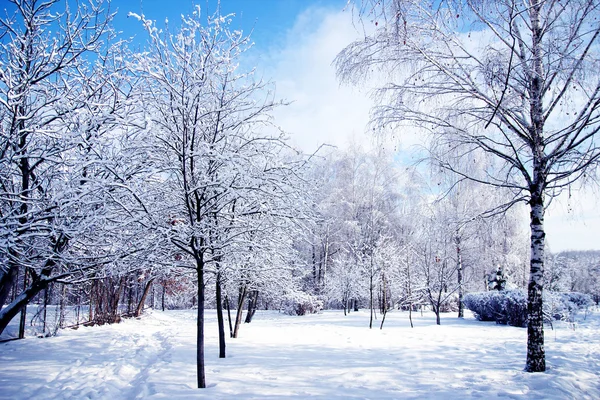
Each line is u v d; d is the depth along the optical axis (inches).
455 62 280.4
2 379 285.1
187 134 246.5
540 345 271.6
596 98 250.1
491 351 375.9
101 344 472.7
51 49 280.1
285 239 350.0
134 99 253.9
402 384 247.4
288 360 335.0
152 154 264.7
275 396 215.5
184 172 240.5
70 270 270.2
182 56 244.7
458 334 527.2
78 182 251.0
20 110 261.3
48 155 246.5
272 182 270.7
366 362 325.1
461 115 302.7
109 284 788.0
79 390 258.2
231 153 247.3
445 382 251.4
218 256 305.3
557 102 267.3
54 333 564.7
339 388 236.7
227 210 316.2
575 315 780.0
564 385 223.0
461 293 912.3
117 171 242.4
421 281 764.0
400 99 292.7
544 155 280.1
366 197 1147.9
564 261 1472.7
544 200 299.1
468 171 325.1
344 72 290.2
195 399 208.2
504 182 305.0
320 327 660.1
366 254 804.0
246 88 284.7
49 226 237.3
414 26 266.4
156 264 270.8
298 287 963.3
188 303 1494.8
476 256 821.9
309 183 300.4
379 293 886.4
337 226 1139.3
